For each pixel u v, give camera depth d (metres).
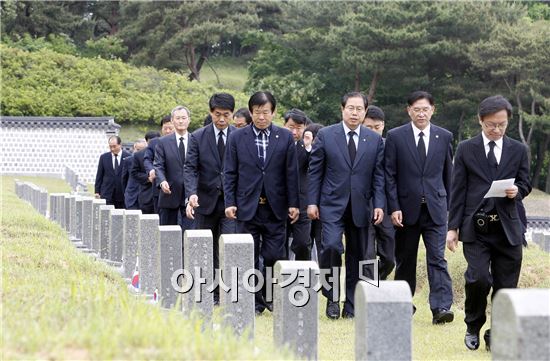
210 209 12.55
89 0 71.25
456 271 14.98
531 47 48.75
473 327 9.72
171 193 14.72
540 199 51.75
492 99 9.50
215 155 12.59
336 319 11.59
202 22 64.25
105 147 50.59
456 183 9.73
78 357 5.55
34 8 67.31
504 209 9.43
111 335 5.90
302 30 57.59
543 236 19.56
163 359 5.52
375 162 11.66
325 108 58.44
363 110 11.66
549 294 4.88
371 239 12.49
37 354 5.62
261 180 11.68
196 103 55.78
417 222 11.47
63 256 12.54
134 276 12.20
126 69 58.75
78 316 6.68
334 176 11.60
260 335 9.78
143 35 66.12
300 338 6.84
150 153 17.03
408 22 52.34
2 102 52.22
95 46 65.69
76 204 18.20
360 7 53.59
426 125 11.61
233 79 74.00
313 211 11.69
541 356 4.73
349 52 52.97
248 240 8.22
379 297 5.80
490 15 52.38
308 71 59.84
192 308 8.86
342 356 8.95
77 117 50.81
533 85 49.16
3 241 13.93
